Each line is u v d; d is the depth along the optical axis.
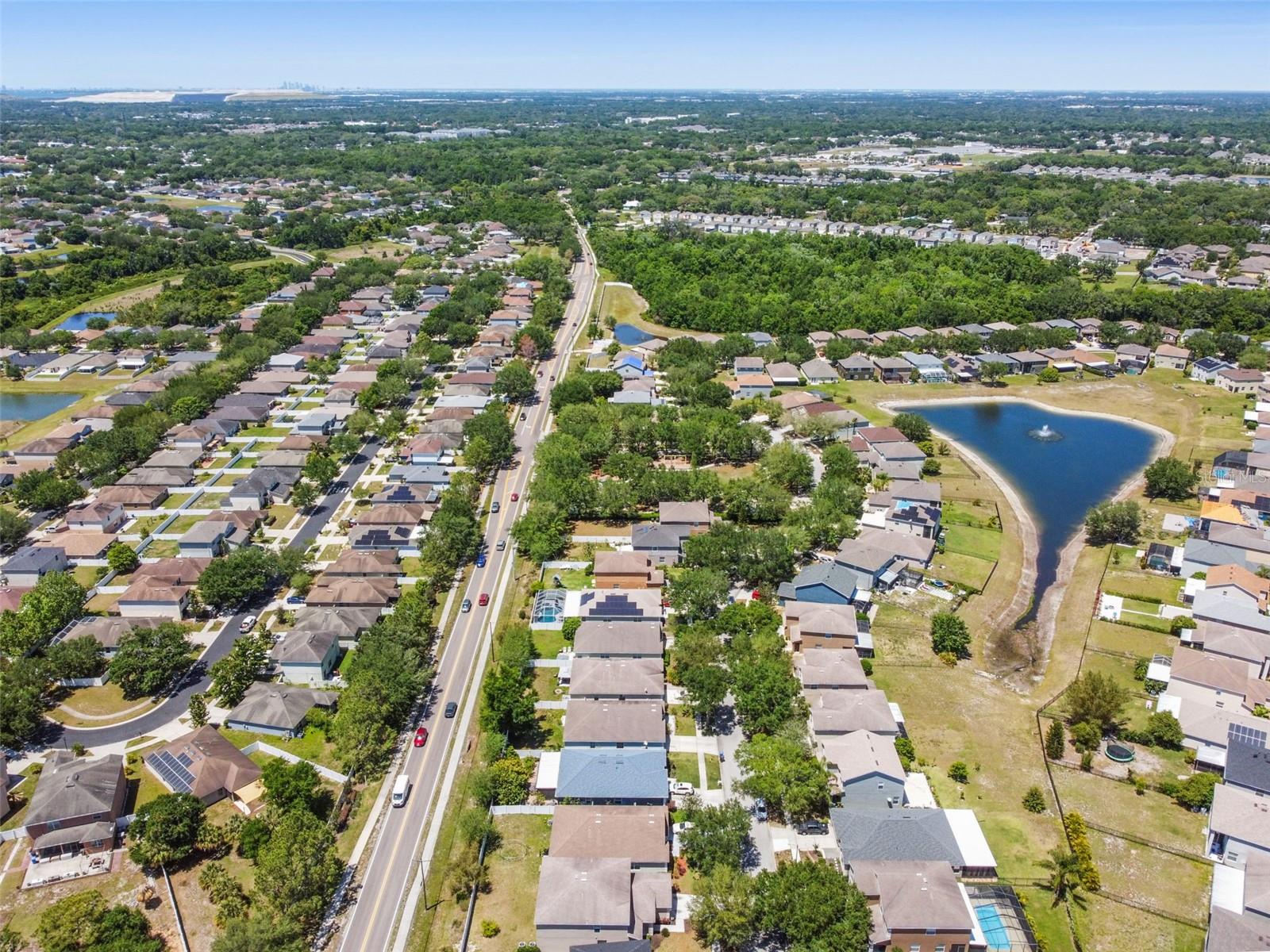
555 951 88.12
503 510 182.62
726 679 119.44
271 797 102.44
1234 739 112.81
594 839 96.12
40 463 199.25
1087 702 118.44
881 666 134.00
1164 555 161.25
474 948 88.50
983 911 90.88
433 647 137.62
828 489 178.38
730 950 87.75
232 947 80.75
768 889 89.38
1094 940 90.12
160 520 178.12
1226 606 141.75
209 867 94.06
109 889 95.25
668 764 112.94
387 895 94.62
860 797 105.44
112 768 107.12
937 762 114.06
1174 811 106.44
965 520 181.25
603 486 175.50
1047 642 144.38
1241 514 172.88
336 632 136.12
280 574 153.25
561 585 153.88
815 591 145.00
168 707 125.19
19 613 137.12
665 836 97.31
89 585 154.38
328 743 117.44
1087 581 159.25
